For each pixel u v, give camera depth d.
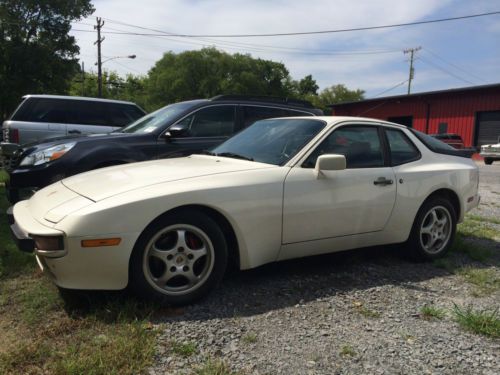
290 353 2.58
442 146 4.90
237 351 2.57
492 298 3.57
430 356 2.61
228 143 4.42
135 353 2.46
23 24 30.89
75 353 2.45
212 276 3.25
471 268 4.29
